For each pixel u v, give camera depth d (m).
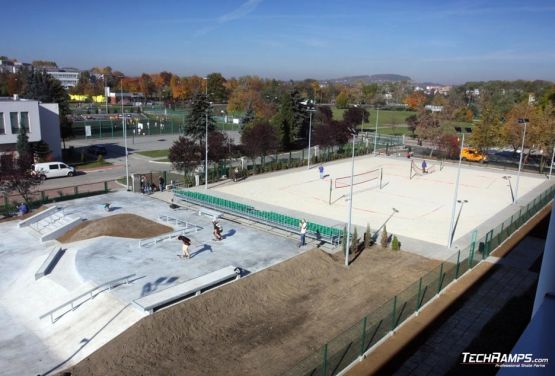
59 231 25.31
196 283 18.28
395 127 100.19
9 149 44.47
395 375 13.80
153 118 99.31
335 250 25.11
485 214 33.66
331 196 37.81
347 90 171.25
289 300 18.98
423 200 37.44
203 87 143.50
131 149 59.44
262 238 25.92
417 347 15.40
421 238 27.88
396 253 25.03
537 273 22.42
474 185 43.81
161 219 28.36
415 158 59.16
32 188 36.31
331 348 15.19
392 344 15.59
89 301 17.50
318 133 56.16
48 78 60.75
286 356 14.78
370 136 77.31
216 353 14.87
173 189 36.66
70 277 19.67
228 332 16.19
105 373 13.52
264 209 33.00
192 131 57.41
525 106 60.25
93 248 22.86
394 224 30.62
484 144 55.81
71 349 15.12
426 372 13.98
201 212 29.77
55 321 16.75
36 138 45.56
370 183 43.50
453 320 17.34
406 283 20.94
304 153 61.50
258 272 20.52
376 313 17.73
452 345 15.57
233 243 24.80
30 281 19.67
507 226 30.34
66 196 33.12
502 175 49.25
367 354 14.93
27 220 27.23
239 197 36.28
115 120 92.31
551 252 7.47
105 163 49.09
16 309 17.88
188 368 14.00
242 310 17.72
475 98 162.88
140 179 38.38
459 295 19.64
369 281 21.14
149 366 13.95
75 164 48.41
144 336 15.02
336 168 50.47
